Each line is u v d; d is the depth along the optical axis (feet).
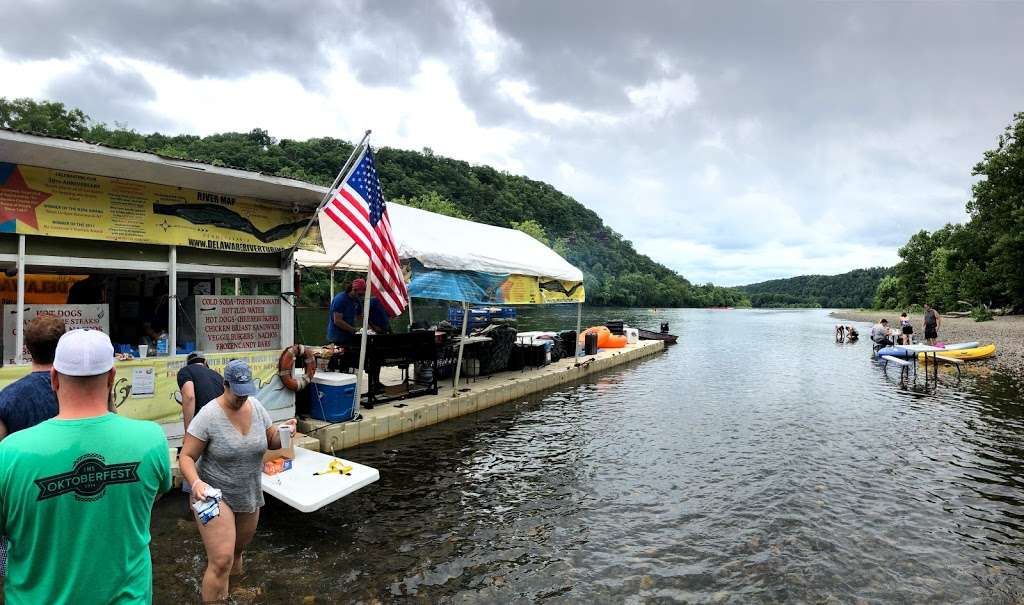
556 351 53.11
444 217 44.55
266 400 25.77
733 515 20.92
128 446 7.44
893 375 58.03
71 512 7.01
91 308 21.26
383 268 27.27
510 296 42.32
